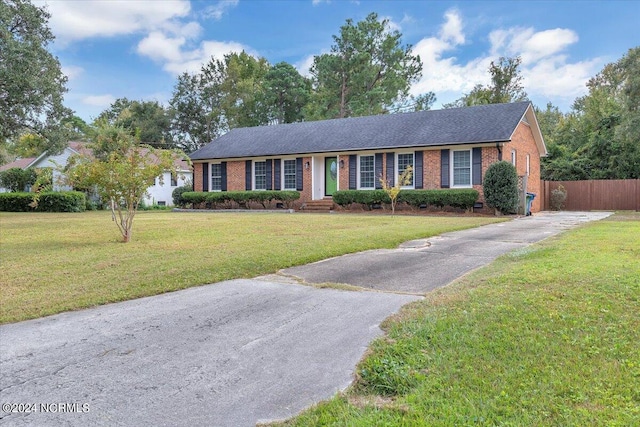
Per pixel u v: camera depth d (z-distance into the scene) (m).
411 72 38.06
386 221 14.07
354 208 20.94
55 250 8.24
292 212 21.02
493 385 2.62
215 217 17.20
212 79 44.12
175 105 43.84
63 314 4.50
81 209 26.06
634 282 4.64
